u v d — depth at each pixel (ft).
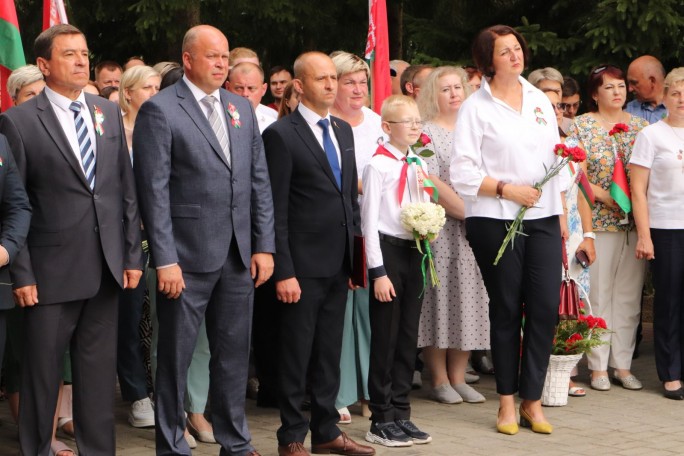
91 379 20.24
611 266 30.01
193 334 20.38
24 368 19.75
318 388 22.04
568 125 32.22
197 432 23.85
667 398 28.37
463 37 44.62
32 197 19.70
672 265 28.58
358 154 26.18
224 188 20.34
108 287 20.29
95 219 19.90
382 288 22.68
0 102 25.84
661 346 28.58
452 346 27.22
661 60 39.86
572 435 24.14
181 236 20.13
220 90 20.90
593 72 30.86
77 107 20.02
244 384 21.02
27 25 48.01
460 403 27.63
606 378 29.48
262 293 25.43
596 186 30.01
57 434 24.40
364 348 25.54
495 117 24.11
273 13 44.01
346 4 47.01
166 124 19.97
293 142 21.45
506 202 23.99
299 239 21.40
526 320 24.63
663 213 28.66
